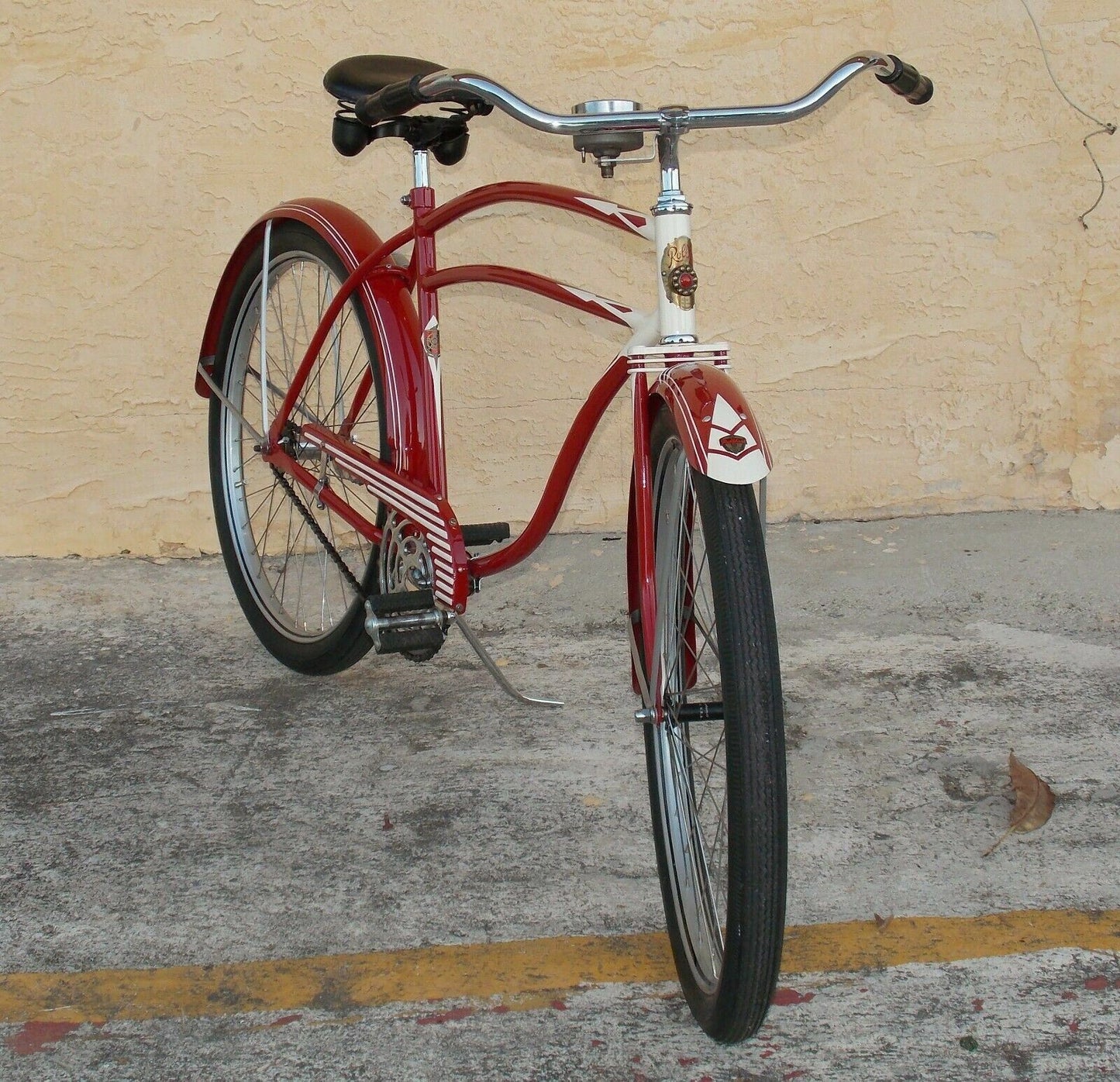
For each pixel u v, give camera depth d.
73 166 3.76
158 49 3.71
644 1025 1.94
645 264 3.89
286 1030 1.94
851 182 3.86
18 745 2.85
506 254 3.88
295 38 3.73
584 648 3.33
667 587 1.98
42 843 2.45
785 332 3.96
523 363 3.95
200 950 2.13
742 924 1.66
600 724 2.89
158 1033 1.94
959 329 3.96
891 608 3.46
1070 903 2.20
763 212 3.87
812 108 1.88
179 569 3.96
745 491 1.69
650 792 2.11
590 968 2.07
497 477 4.03
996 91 3.82
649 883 2.29
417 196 2.47
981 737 2.77
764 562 1.66
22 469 3.94
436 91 1.97
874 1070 1.83
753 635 1.63
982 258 3.91
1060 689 2.97
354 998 2.01
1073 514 4.04
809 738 2.79
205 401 3.94
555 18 3.75
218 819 2.53
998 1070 1.82
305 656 3.04
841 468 4.06
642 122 1.85
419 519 2.42
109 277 3.83
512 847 2.41
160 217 3.80
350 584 2.76
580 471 4.03
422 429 2.49
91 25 3.68
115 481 3.98
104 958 2.11
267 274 2.89
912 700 2.95
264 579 3.28
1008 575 3.62
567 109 3.81
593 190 3.86
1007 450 4.05
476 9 3.74
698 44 3.78
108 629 3.52
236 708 3.03
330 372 3.68
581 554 3.91
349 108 2.51
